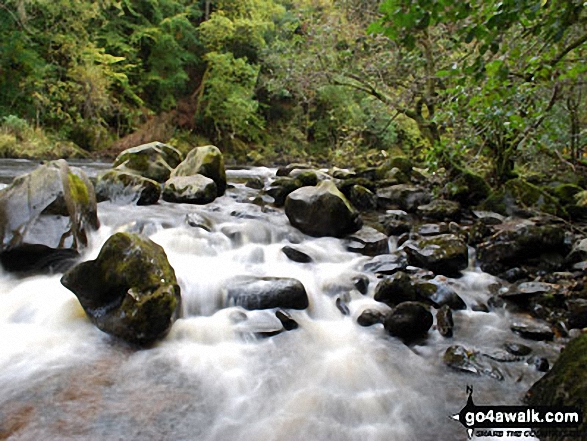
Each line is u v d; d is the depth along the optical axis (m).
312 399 2.34
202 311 3.26
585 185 7.55
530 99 4.34
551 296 3.51
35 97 15.36
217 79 21.14
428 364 2.75
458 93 3.66
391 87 8.57
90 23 18.25
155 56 20.98
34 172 3.96
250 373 2.56
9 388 2.23
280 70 10.15
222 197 7.72
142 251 2.95
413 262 4.49
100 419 2.04
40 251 3.57
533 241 4.26
